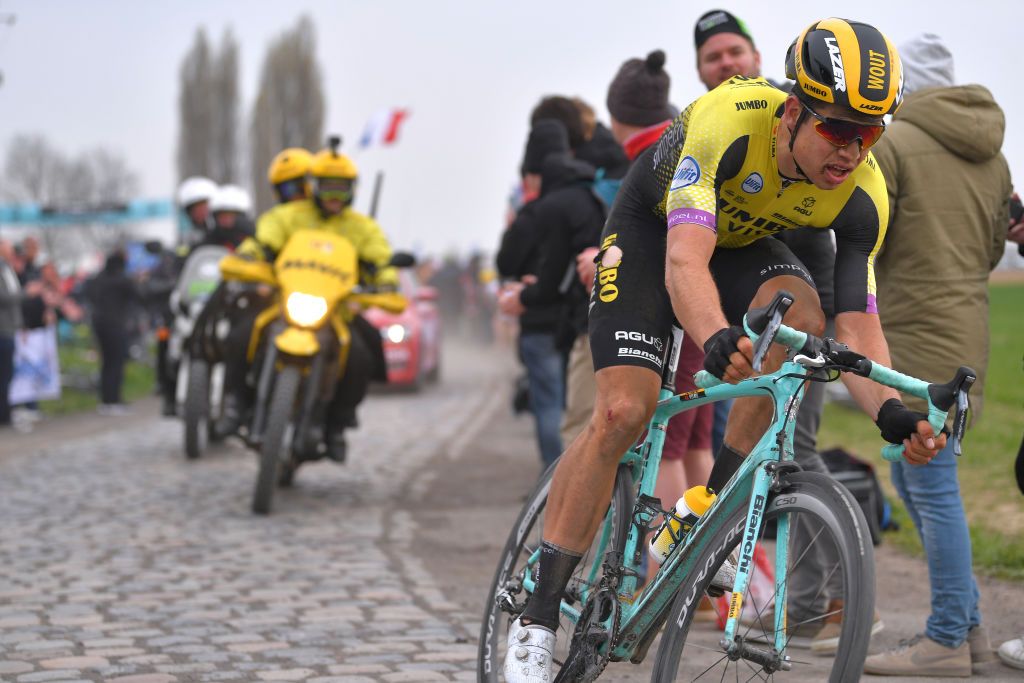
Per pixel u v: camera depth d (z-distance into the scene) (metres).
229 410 12.32
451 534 10.98
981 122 6.39
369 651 7.02
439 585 8.90
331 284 11.98
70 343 38.03
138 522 11.42
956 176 6.41
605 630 4.98
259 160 98.81
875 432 16.73
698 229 4.60
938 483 6.18
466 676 6.49
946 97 6.40
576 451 5.11
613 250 5.12
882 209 4.95
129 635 7.39
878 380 4.21
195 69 101.06
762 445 4.43
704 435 7.57
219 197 18.11
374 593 8.57
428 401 24.94
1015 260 7.70
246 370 12.40
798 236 6.80
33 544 10.38
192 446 15.62
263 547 10.25
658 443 5.18
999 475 12.05
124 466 15.34
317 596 8.48
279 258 12.27
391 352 25.80
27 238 23.42
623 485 5.22
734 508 4.52
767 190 4.83
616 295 5.02
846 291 4.93
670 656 4.52
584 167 9.73
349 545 10.38
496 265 11.11
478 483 14.09
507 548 5.62
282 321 12.11
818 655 5.63
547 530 5.17
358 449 17.14
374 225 12.88
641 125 8.40
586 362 8.73
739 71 7.95
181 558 9.78
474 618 7.87
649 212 5.15
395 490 13.59
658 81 8.38
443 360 40.50
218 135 101.12
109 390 23.94
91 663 6.75
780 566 4.32
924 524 6.24
